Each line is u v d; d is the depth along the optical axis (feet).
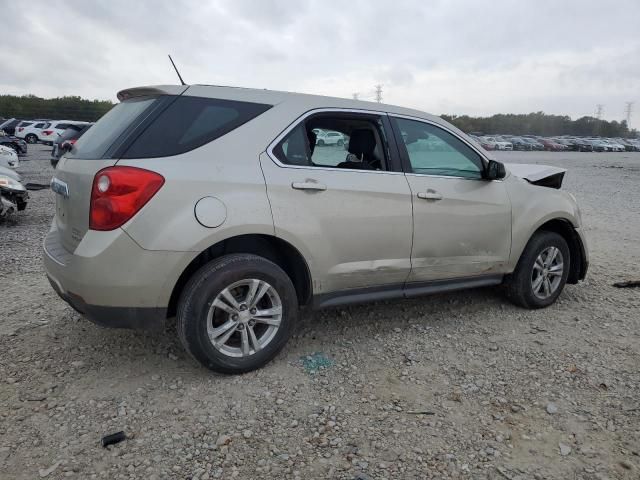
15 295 15.66
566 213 15.56
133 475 7.98
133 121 10.19
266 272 10.71
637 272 19.95
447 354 12.32
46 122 115.03
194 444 8.75
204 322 10.19
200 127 10.44
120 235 9.44
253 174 10.55
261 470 8.16
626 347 12.88
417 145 13.12
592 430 9.36
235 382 10.71
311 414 9.69
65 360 11.50
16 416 9.37
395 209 12.28
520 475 8.16
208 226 9.94
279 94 11.55
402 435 9.11
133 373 10.98
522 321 14.52
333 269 11.68
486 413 9.85
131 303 9.72
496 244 14.16
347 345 12.67
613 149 210.18
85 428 9.09
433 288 13.48
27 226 27.45
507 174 14.84
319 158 11.64
